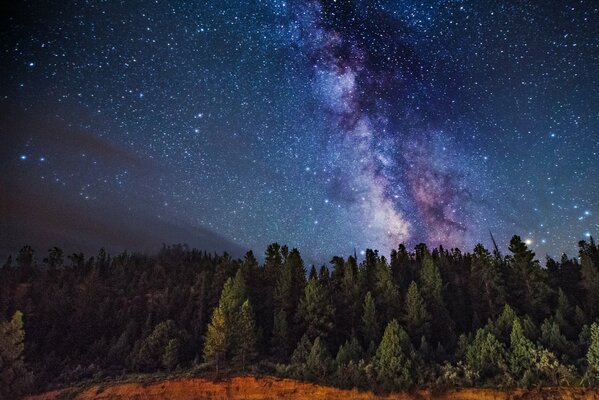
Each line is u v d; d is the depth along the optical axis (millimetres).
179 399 44094
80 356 58750
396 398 40312
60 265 103250
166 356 52188
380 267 64812
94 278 79625
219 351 48219
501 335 46250
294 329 57562
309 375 44562
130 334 61125
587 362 38625
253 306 64000
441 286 60031
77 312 67500
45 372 52656
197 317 66125
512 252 61094
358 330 57688
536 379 37969
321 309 57844
